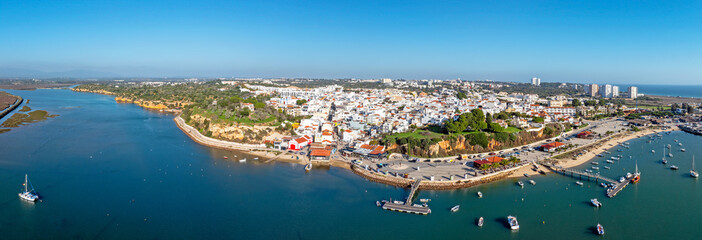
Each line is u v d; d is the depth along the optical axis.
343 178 178.75
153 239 117.25
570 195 159.75
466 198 156.12
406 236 123.50
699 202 152.50
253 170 189.88
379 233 125.19
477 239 122.75
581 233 126.94
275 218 134.25
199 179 173.25
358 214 139.12
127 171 181.12
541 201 153.12
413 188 161.75
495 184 173.25
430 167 194.75
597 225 128.38
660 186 172.12
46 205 138.75
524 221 135.38
